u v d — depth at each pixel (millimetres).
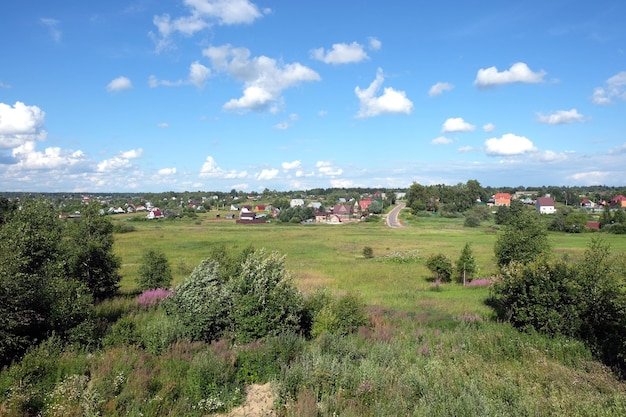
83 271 19953
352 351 12406
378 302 22219
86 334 12750
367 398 9586
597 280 13938
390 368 11219
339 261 44406
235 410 9367
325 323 14664
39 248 15703
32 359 10172
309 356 11734
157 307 19047
